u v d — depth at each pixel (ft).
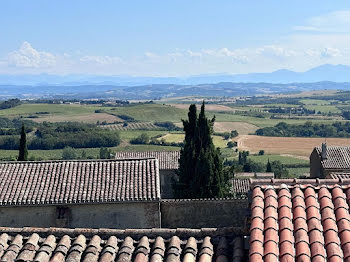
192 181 119.85
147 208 82.07
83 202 81.00
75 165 90.53
